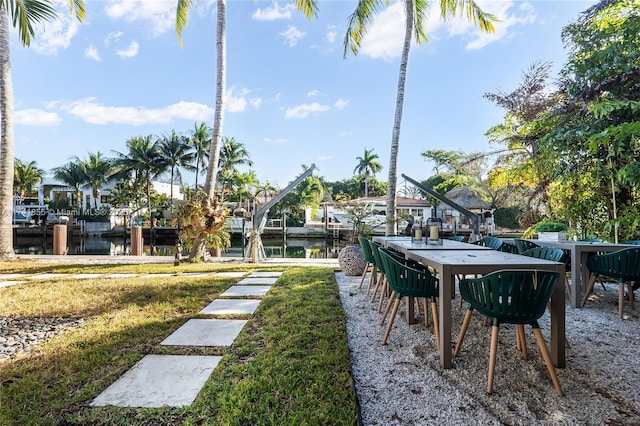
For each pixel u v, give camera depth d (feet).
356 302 13.00
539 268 7.36
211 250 27.32
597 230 17.92
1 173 24.76
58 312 11.33
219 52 24.59
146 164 86.02
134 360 7.44
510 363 7.47
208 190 24.93
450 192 56.85
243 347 8.18
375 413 5.65
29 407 5.59
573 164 16.87
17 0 22.53
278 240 73.15
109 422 5.19
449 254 9.48
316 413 5.42
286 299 12.68
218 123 24.77
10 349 8.18
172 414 5.39
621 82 14.47
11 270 20.68
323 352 7.79
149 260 25.94
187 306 11.93
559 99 19.21
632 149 14.37
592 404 5.89
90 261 25.21
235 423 5.16
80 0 26.00
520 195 27.12
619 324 10.12
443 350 7.25
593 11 16.75
